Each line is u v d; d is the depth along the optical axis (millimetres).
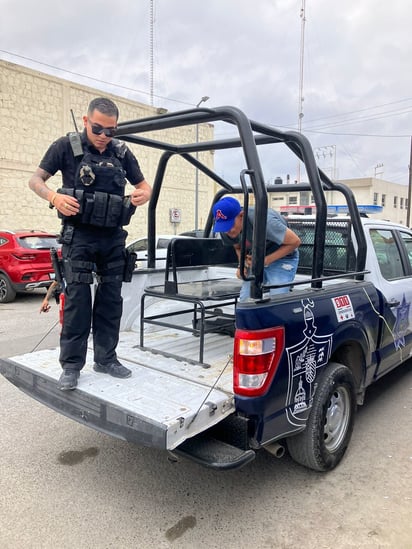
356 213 3596
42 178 2738
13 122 16219
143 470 3141
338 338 3016
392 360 4129
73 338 2766
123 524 2561
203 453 2338
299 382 2672
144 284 4043
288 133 3016
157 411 2314
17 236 9805
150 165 21766
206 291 3525
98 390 2635
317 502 2777
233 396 2518
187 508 2717
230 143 3453
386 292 3818
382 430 3748
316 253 3016
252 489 2920
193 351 3434
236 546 2389
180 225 23750
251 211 3066
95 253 2840
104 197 2693
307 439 2871
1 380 4875
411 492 2875
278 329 2488
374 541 2428
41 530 2496
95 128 2602
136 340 3688
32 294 11117
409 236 4789
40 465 3184
